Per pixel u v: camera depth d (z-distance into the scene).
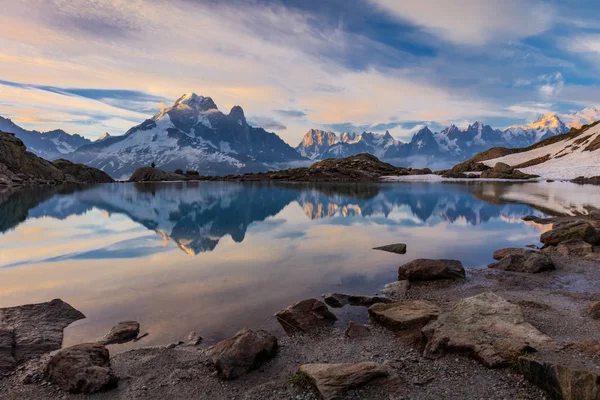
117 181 75.94
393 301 9.15
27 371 5.96
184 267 11.83
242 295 9.46
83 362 5.80
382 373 5.58
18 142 59.91
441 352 6.39
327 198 35.97
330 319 8.14
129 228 19.27
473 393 5.20
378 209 27.27
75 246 14.80
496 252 13.46
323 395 5.10
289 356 6.59
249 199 35.19
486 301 7.52
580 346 5.97
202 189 49.28
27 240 16.06
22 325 7.50
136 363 6.23
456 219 22.33
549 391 4.96
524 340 6.24
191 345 6.93
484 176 83.12
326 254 13.61
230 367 5.91
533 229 18.84
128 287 9.94
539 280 10.67
